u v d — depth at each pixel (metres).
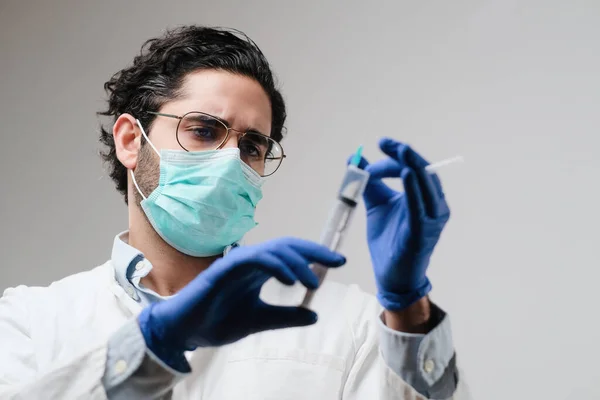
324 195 2.13
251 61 1.45
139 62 1.57
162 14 2.46
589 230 1.91
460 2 2.13
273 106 1.56
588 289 1.88
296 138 2.20
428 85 2.11
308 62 2.25
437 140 2.07
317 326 1.39
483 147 2.03
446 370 0.99
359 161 0.94
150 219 1.39
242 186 1.38
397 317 0.97
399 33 2.18
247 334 0.91
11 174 2.52
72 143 2.47
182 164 1.37
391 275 0.91
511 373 1.89
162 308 0.92
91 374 0.93
